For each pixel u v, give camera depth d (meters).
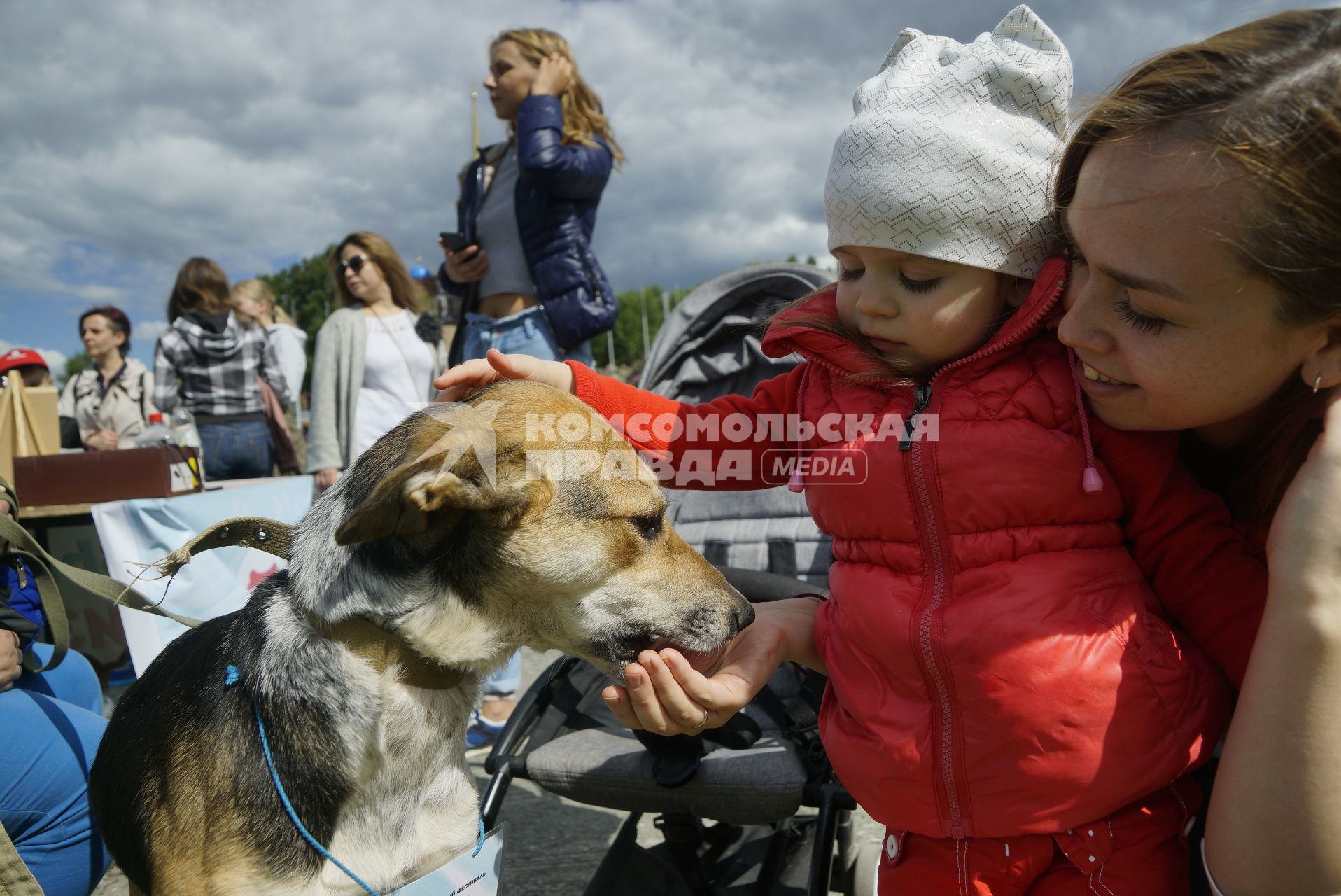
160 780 1.71
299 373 8.31
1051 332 1.55
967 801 1.46
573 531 1.77
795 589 2.47
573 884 2.93
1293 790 1.12
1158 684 1.42
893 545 1.54
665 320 3.33
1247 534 1.52
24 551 2.02
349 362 4.73
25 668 2.13
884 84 1.54
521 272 4.28
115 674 4.11
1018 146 1.44
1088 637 1.41
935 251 1.42
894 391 1.60
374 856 1.67
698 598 1.90
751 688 1.58
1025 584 1.43
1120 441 1.47
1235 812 1.17
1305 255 1.07
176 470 4.05
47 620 2.38
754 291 3.12
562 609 1.81
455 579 1.71
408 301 5.27
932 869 1.53
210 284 6.41
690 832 2.26
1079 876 1.44
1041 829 1.42
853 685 1.58
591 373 2.04
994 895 1.49
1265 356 1.17
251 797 1.61
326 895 1.62
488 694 4.04
